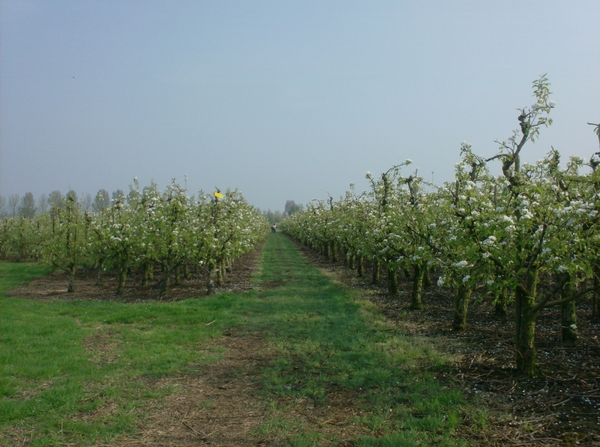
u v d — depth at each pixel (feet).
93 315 42.39
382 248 46.68
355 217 56.85
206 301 48.96
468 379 23.06
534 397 20.22
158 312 43.27
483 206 24.00
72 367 26.73
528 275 22.66
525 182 23.68
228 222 59.47
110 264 59.98
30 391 23.17
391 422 18.66
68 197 60.13
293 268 87.92
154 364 27.58
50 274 80.69
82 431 18.53
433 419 18.20
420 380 23.35
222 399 22.03
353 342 31.63
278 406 20.93
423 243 36.70
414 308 42.50
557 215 20.22
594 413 18.34
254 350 30.96
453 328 33.99
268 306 46.73
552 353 26.35
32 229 102.99
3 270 87.30
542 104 25.25
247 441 17.52
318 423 18.92
